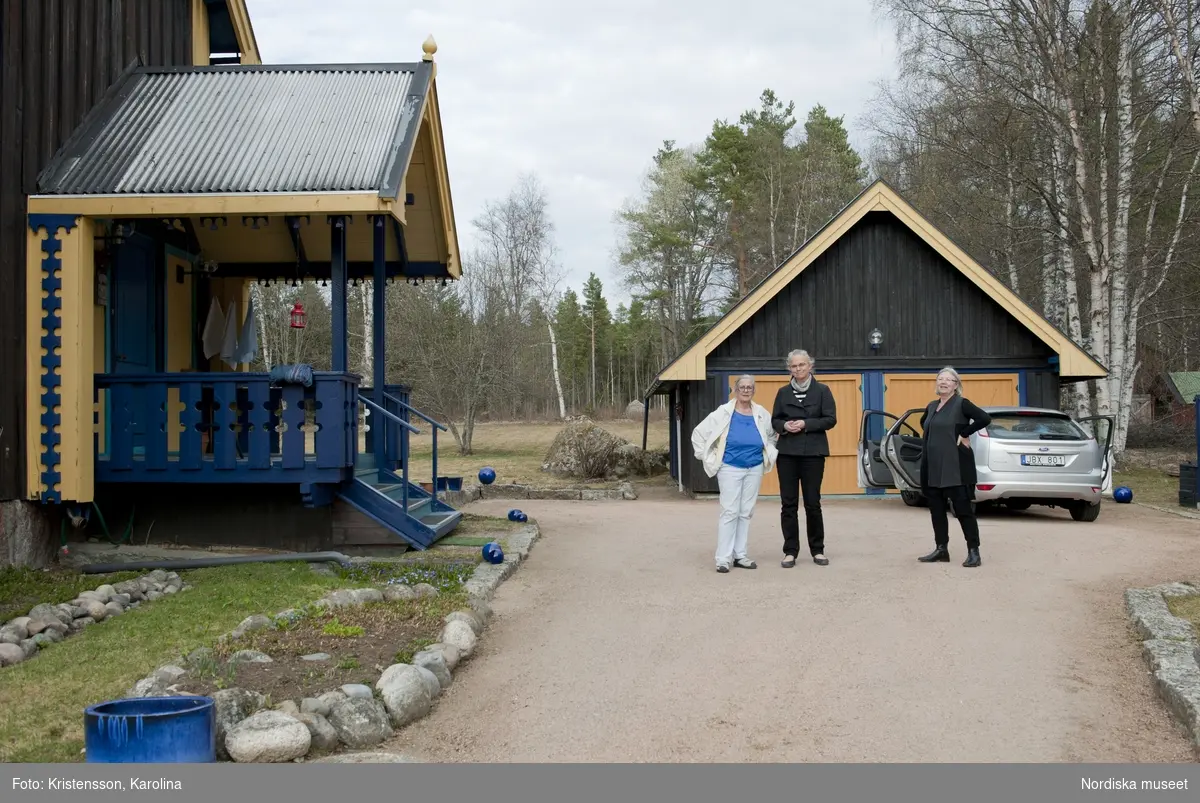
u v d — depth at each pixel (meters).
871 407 18.31
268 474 9.16
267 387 9.20
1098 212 22.14
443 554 9.55
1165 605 7.25
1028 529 11.98
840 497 18.14
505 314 33.38
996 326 18.53
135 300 10.77
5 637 6.16
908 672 5.83
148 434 9.17
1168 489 19.16
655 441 37.38
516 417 55.12
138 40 11.09
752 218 49.34
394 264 13.03
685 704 5.36
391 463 12.00
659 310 58.41
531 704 5.45
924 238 18.09
